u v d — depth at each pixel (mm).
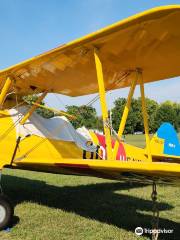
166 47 4754
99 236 4305
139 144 23297
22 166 5547
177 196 6859
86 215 5281
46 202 6133
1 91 6012
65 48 4719
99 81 4684
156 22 4027
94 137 6793
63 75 5832
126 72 5828
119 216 5273
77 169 4891
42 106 5750
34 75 5734
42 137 5883
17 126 5688
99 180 8883
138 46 4727
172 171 3562
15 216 5090
